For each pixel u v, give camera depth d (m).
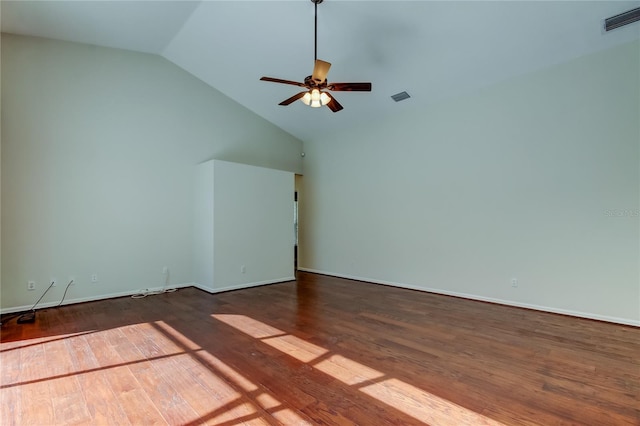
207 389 2.29
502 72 4.42
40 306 4.32
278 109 6.46
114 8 3.96
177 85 5.64
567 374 2.51
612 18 3.35
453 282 5.08
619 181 3.68
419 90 5.08
